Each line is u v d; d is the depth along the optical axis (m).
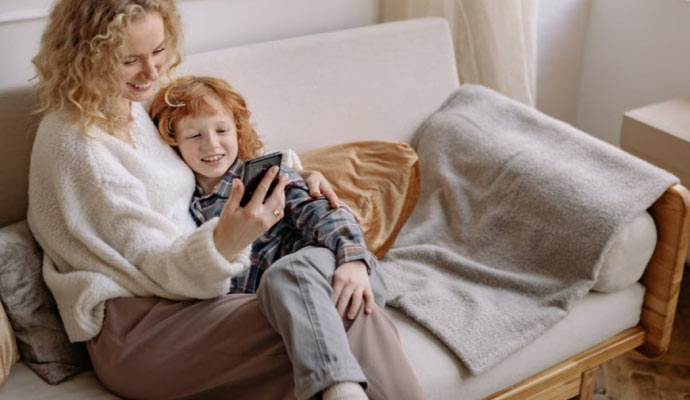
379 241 1.69
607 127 2.59
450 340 1.47
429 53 1.98
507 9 2.11
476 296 1.59
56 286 1.40
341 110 1.87
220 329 1.32
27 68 1.75
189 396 1.34
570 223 1.61
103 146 1.39
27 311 1.40
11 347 1.38
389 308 1.58
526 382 1.56
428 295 1.58
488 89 1.97
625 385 1.91
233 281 1.52
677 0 2.23
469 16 2.14
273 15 2.00
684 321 2.11
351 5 2.10
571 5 2.47
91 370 1.46
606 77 2.54
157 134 1.52
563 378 1.61
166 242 1.38
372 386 1.28
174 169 1.50
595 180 1.64
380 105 1.92
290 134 1.81
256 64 1.77
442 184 1.83
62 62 1.37
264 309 1.29
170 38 1.45
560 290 1.59
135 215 1.38
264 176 1.29
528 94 2.23
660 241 1.64
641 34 2.37
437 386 1.43
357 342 1.32
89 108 1.38
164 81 1.64
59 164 1.37
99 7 1.32
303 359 1.21
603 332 1.65
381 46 1.91
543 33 2.47
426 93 1.98
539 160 1.71
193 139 1.50
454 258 1.68
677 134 1.97
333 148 1.80
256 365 1.30
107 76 1.37
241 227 1.29
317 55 1.84
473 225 1.76
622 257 1.58
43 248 1.45
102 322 1.38
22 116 1.55
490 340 1.49
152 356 1.33
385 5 2.15
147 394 1.35
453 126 1.89
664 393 1.88
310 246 1.45
